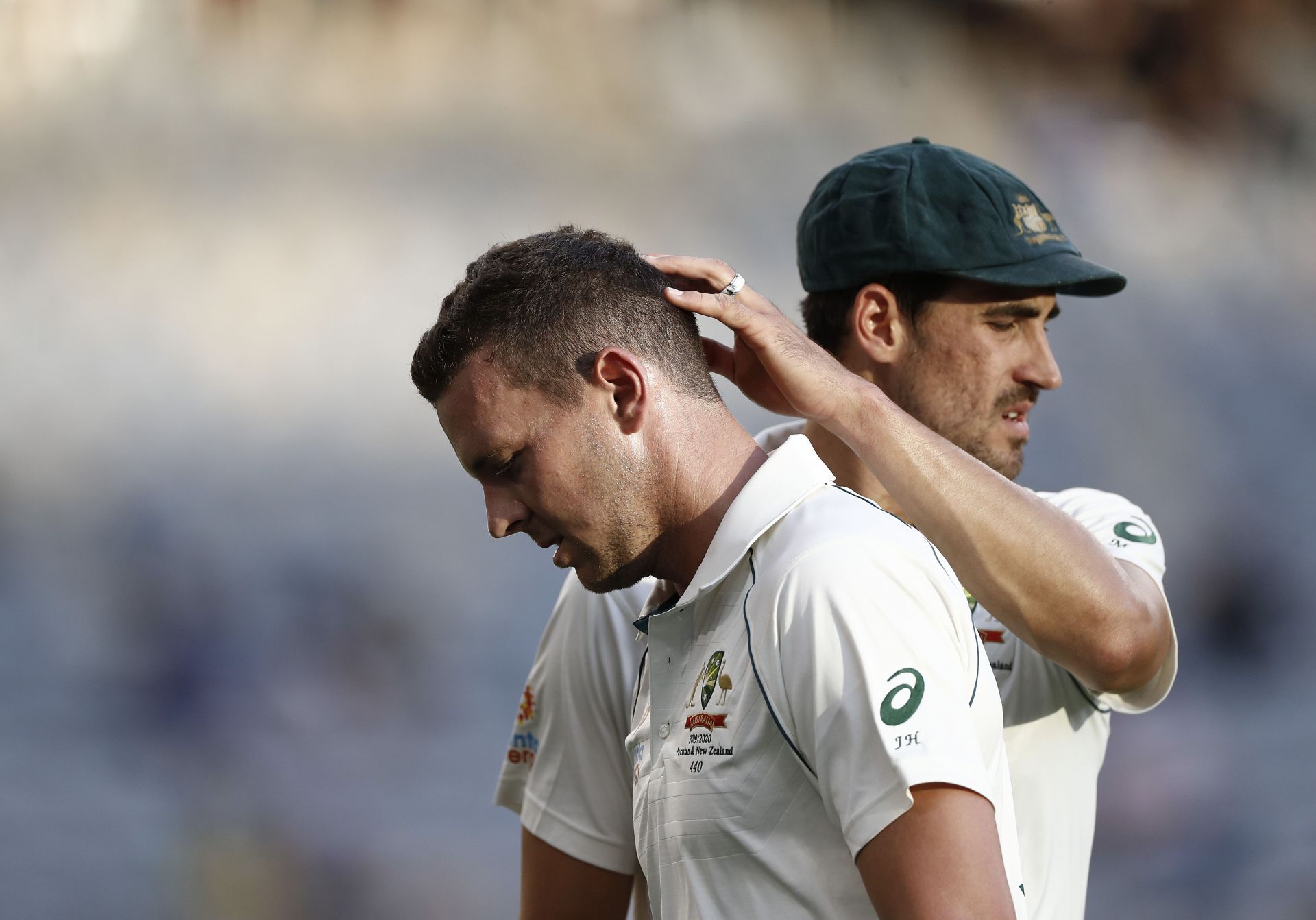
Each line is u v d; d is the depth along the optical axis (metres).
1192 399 50.44
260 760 29.55
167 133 57.91
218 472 45.19
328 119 58.66
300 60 59.50
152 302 52.66
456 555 40.66
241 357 51.44
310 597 38.09
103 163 56.69
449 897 23.09
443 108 59.09
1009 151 60.31
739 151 59.25
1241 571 41.19
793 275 54.94
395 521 42.47
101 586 38.44
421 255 54.53
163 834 25.62
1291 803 26.56
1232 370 52.06
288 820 26.22
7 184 56.00
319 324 52.50
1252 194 59.69
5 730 30.41
